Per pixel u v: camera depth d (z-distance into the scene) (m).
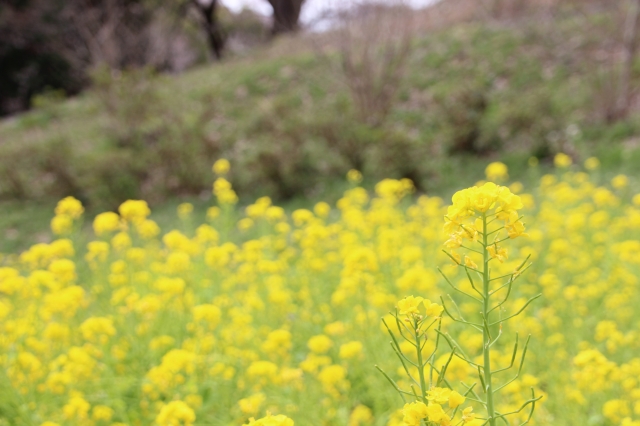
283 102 14.02
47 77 24.42
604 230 6.24
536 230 6.15
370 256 3.45
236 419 2.89
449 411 1.63
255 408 2.79
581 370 3.06
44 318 3.84
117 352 3.52
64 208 4.93
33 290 3.87
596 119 11.88
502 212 1.58
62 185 11.33
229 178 10.98
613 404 2.76
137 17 22.66
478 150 11.76
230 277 5.13
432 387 1.61
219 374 3.35
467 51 15.81
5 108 24.47
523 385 2.84
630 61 11.99
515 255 5.23
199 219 9.73
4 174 11.89
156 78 14.64
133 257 4.87
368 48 13.29
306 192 10.72
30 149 13.27
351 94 14.17
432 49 16.28
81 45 22.44
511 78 14.36
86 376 3.27
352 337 3.60
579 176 8.52
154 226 5.40
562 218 6.08
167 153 11.30
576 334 3.83
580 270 5.29
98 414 3.06
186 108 15.25
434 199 7.56
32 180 12.20
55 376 3.15
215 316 3.59
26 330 3.40
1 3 23.58
